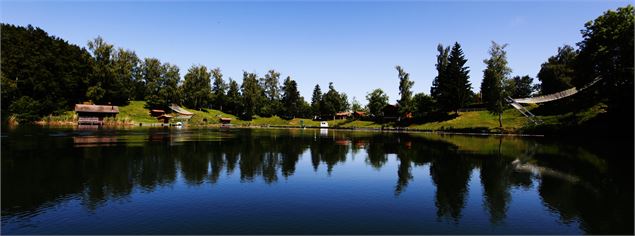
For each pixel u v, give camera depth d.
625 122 47.56
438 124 93.06
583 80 57.03
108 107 102.75
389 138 60.06
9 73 90.62
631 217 14.02
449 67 98.75
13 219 13.13
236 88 158.88
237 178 21.58
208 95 146.88
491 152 36.00
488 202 16.42
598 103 63.06
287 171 24.50
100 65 115.31
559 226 13.05
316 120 155.50
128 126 95.06
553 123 63.28
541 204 16.08
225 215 14.03
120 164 25.61
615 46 49.94
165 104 128.88
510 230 12.60
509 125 73.31
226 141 48.47
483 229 12.70
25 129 61.81
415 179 22.02
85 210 14.39
